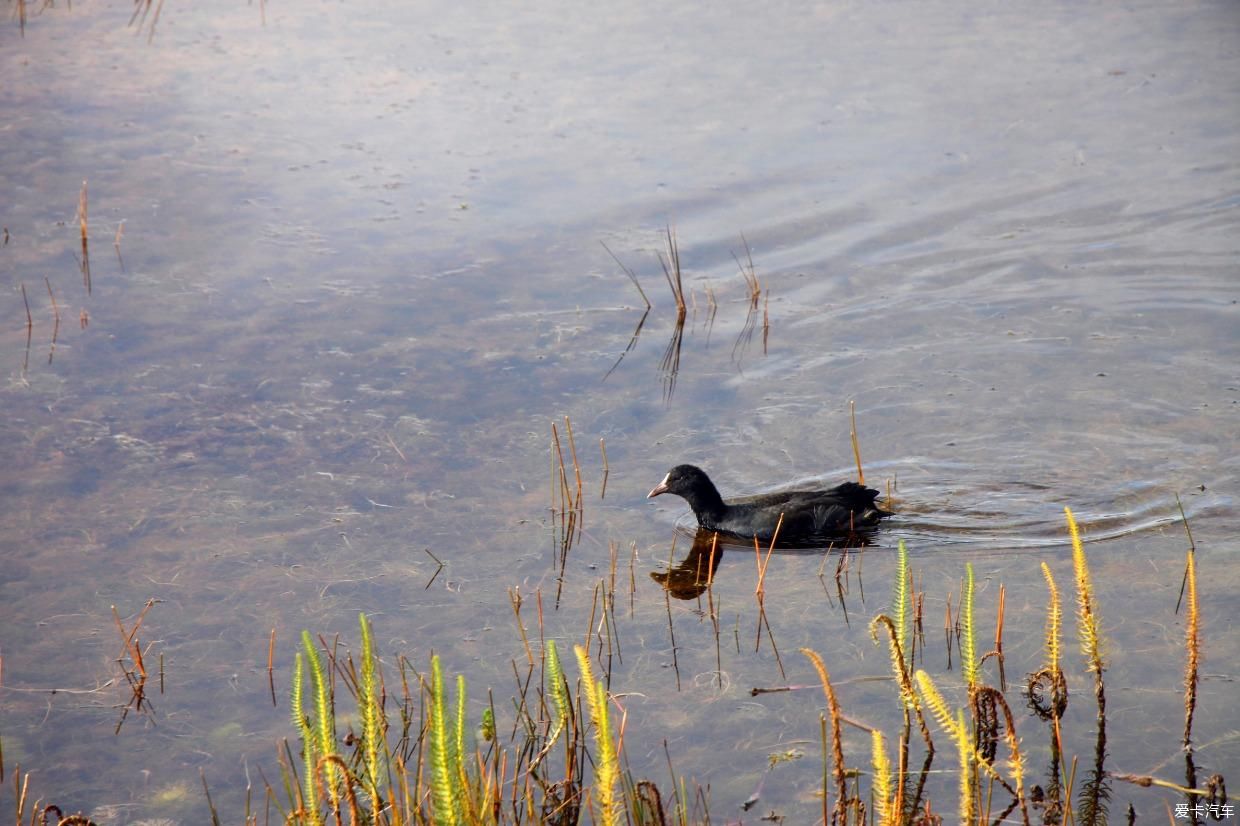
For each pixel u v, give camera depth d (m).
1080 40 40.09
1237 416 22.98
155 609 17.86
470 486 21.22
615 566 19.00
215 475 21.41
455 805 11.12
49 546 19.41
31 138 33.91
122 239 29.41
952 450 22.48
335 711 15.54
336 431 22.80
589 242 29.92
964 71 37.88
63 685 16.25
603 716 10.39
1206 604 16.97
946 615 17.08
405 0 44.19
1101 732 14.21
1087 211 31.08
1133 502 20.39
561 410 23.77
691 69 38.06
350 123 34.88
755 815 13.42
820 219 30.91
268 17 42.34
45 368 24.67
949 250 29.78
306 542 19.50
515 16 42.28
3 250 28.92
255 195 31.48
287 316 26.75
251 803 14.10
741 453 22.50
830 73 37.81
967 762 11.38
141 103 35.94
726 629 17.12
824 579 18.52
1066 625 16.61
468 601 17.97
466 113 35.38
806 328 26.89
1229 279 28.22
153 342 25.67
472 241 29.83
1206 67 37.81
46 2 43.69
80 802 14.19
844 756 14.25
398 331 26.34
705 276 28.86
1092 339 26.27
